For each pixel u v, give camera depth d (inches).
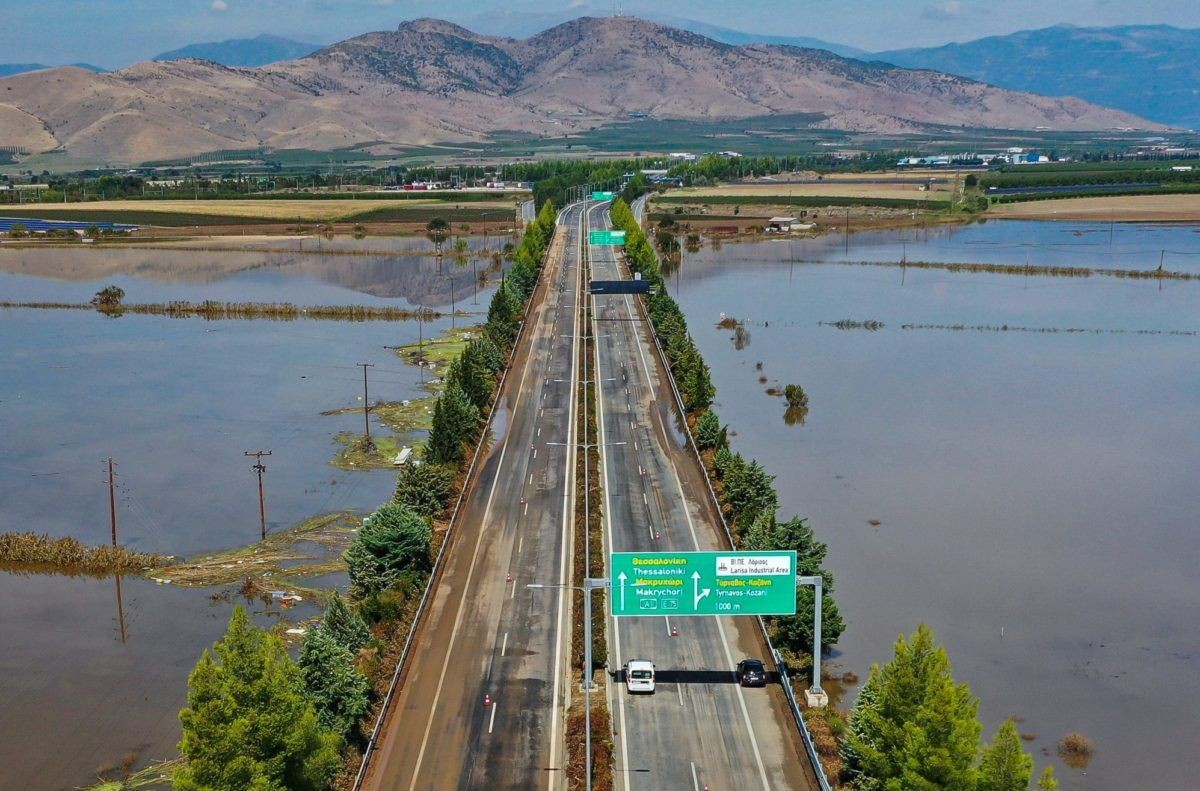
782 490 5531.5
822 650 3885.3
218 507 5344.5
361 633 3676.2
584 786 3019.2
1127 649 3964.1
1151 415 6924.2
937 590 4419.3
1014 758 2640.3
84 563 4660.4
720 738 3282.5
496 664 3715.6
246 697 2711.6
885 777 2832.2
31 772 3233.3
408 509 4485.7
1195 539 4933.6
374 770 3117.6
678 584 3408.0
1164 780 3198.8
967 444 6328.7
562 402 7003.0
